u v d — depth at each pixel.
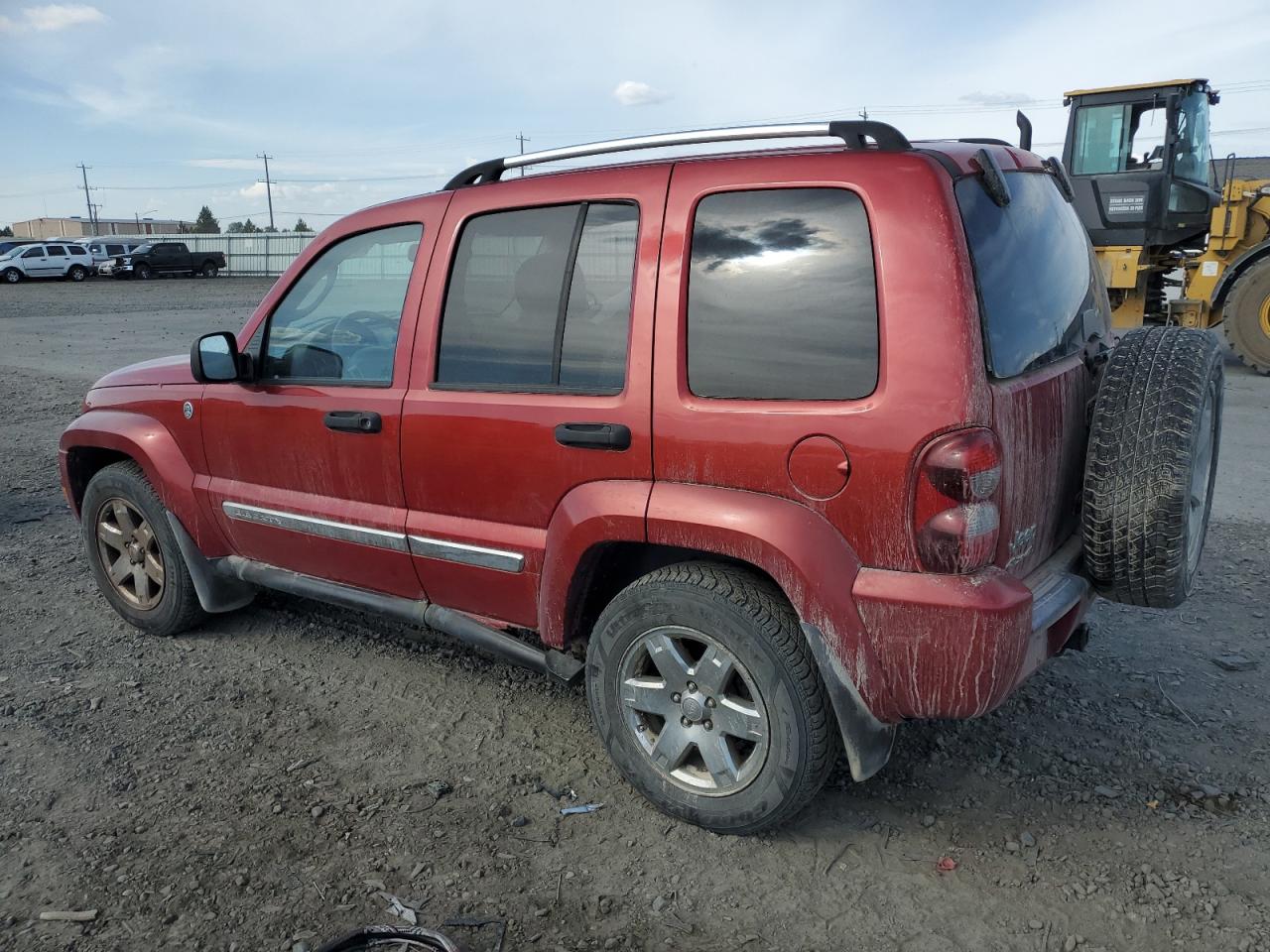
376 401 3.43
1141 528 2.74
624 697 2.98
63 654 4.30
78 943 2.51
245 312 23.78
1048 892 2.62
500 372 3.16
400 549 3.47
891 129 2.56
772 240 2.65
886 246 2.46
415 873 2.76
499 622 3.41
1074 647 3.17
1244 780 3.10
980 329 2.42
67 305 26.52
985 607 2.38
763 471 2.61
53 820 3.04
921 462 2.40
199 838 2.94
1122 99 11.29
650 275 2.82
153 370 4.40
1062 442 2.84
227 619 4.66
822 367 2.55
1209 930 2.46
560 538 2.99
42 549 5.79
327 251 3.69
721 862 2.79
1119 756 3.27
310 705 3.79
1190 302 11.81
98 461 4.81
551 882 2.72
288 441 3.74
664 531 2.76
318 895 2.68
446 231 3.32
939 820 2.95
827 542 2.54
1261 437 7.97
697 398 2.72
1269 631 4.21
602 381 2.92
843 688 2.59
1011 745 3.36
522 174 3.46
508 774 3.27
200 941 2.52
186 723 3.65
